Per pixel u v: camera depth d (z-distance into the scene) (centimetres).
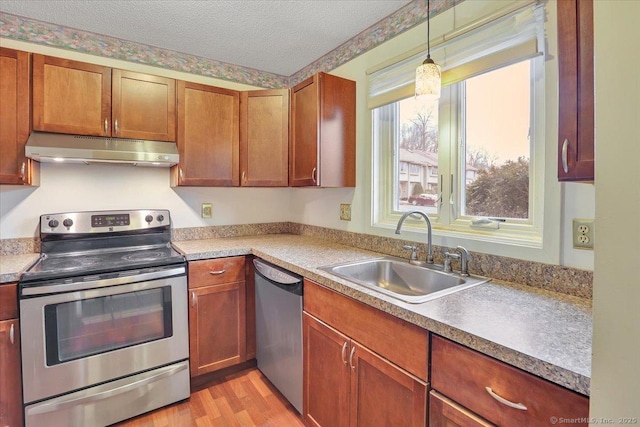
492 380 86
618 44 51
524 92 143
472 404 90
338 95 212
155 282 184
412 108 195
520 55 131
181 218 250
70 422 162
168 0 175
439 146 176
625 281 51
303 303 168
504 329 91
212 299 208
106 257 194
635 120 49
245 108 240
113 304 173
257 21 196
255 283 216
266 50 237
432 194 184
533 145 138
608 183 52
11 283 151
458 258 157
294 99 231
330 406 150
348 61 224
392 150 207
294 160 231
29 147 167
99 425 169
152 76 208
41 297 154
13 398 151
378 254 197
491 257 145
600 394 54
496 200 154
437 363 100
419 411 105
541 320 97
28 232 199
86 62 194
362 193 217
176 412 184
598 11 53
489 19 139
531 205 140
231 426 173
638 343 50
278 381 193
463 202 168
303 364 168
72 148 177
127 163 214
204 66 252
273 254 196
